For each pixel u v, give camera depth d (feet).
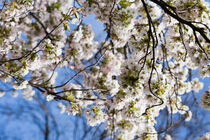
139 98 9.67
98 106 11.55
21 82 10.25
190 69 13.78
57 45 9.23
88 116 11.44
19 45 9.86
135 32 10.36
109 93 11.10
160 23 10.07
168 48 10.77
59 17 8.45
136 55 9.86
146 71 8.52
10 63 9.91
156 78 8.93
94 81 11.51
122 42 10.89
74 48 10.44
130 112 9.80
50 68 11.21
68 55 10.50
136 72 8.30
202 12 8.57
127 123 11.76
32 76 11.89
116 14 9.57
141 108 9.79
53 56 9.37
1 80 10.53
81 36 10.44
